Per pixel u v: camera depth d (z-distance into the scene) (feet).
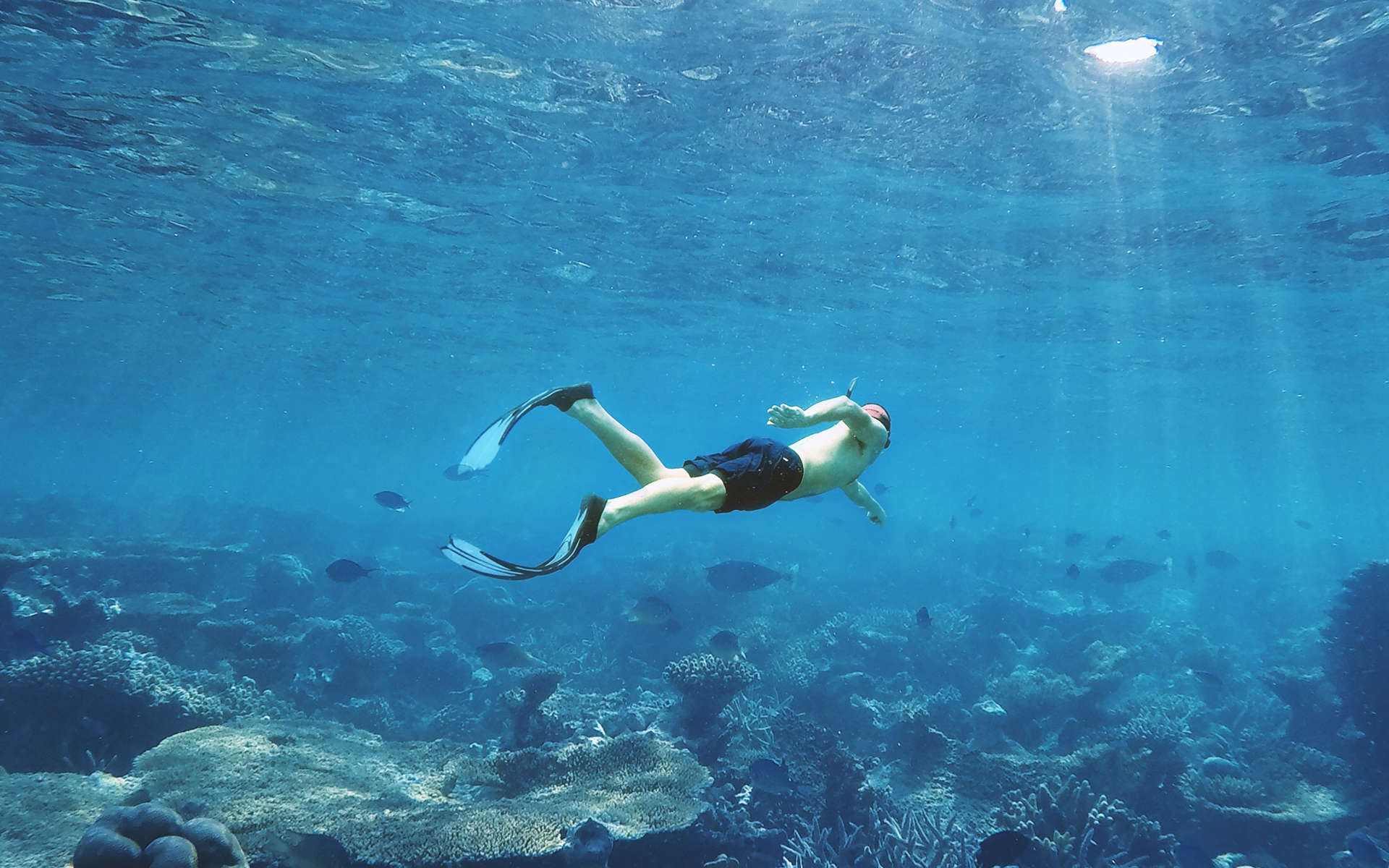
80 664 36.47
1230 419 161.68
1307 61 38.01
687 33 39.17
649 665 65.98
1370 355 97.66
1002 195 57.62
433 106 47.42
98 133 51.47
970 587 114.01
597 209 64.85
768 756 38.04
